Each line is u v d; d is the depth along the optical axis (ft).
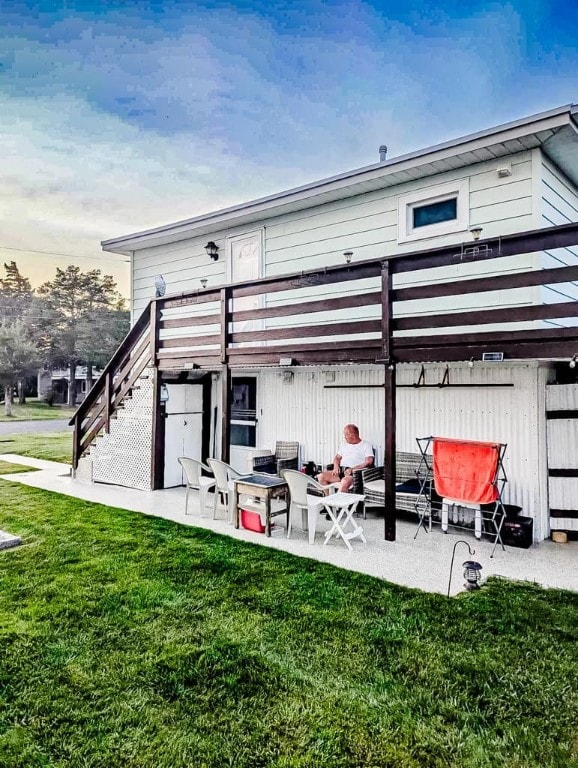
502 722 8.09
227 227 29.04
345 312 24.38
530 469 19.03
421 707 8.43
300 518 21.15
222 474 20.34
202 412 29.19
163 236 31.04
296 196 24.47
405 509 19.90
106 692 8.75
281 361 20.34
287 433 27.12
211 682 9.07
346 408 24.85
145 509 22.15
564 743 7.63
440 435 21.57
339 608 12.05
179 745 7.50
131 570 14.56
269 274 27.25
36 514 21.08
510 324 19.67
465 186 20.36
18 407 105.70
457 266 20.72
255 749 7.44
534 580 14.05
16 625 11.14
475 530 18.08
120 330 115.55
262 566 14.94
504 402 19.84
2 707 8.34
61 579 13.84
